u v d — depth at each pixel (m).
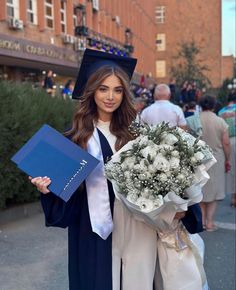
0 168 5.68
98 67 2.45
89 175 2.29
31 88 7.30
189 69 45.44
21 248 4.95
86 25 24.72
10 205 6.31
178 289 2.35
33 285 3.99
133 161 2.13
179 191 2.11
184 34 56.00
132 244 2.34
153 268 2.38
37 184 2.14
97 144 2.35
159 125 2.29
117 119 2.44
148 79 44.72
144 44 45.16
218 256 4.83
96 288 2.26
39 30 19.08
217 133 5.77
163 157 2.11
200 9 55.69
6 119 5.71
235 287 4.01
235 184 7.21
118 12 32.47
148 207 2.06
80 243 2.33
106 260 2.29
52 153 2.20
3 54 15.90
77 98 2.67
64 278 4.14
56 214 2.25
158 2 55.88
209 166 2.28
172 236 2.34
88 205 2.28
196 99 15.84
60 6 20.91
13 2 17.16
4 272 4.27
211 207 5.87
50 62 19.52
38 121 6.34
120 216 2.33
